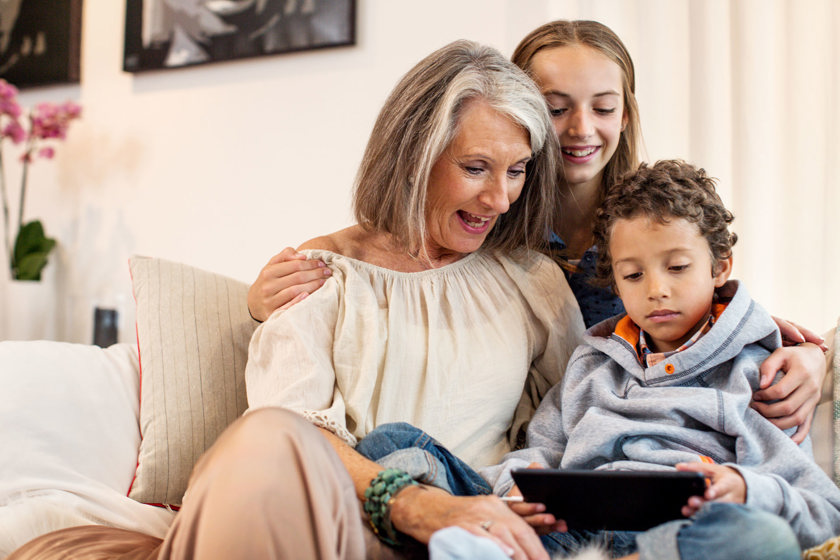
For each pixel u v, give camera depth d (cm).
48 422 129
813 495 98
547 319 139
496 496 99
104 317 263
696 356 115
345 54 238
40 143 285
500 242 145
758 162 195
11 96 265
